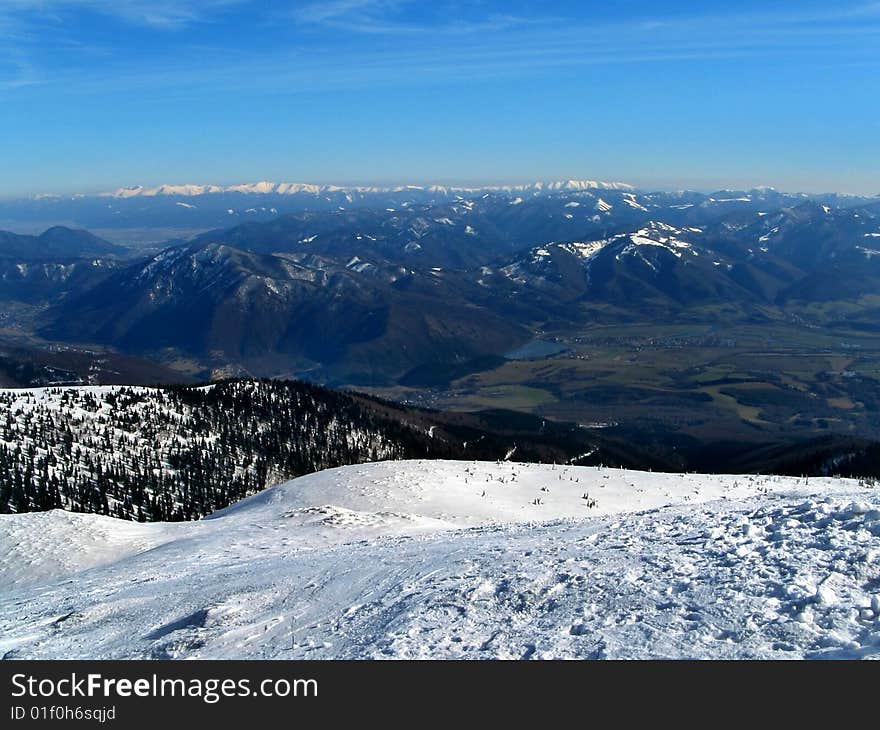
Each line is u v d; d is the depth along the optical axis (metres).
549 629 13.23
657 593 13.84
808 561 14.14
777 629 11.66
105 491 77.69
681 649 11.59
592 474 57.69
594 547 18.19
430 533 28.91
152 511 76.62
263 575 22.30
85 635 19.30
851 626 11.47
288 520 38.97
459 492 50.19
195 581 23.67
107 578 28.31
